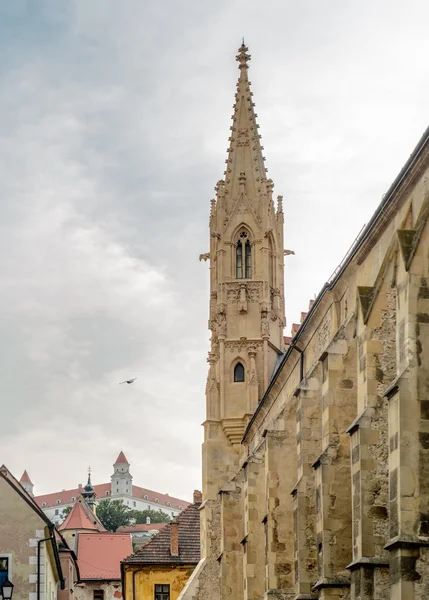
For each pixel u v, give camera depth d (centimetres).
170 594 8594
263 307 7712
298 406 4841
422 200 3547
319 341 4934
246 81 8181
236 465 7631
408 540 3225
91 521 16288
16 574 6116
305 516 4731
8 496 6231
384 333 3831
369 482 3719
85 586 12025
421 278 3422
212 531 7625
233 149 8038
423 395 3347
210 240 7988
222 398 7675
